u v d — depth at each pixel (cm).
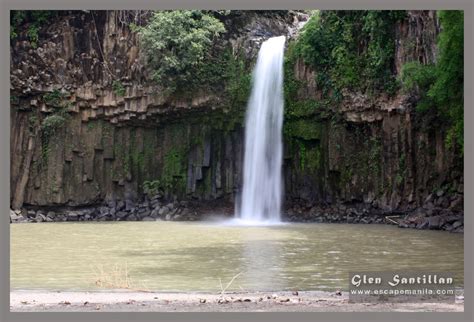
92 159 4278
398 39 3700
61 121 4247
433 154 3619
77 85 4306
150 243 2548
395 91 3722
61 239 2719
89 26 4378
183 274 1775
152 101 4178
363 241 2603
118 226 3488
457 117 2927
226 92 4162
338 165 3966
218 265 1938
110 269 1862
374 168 3872
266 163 4128
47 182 4228
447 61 2745
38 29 4316
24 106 4241
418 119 3653
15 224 3697
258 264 1956
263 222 3859
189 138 4275
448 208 3394
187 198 4288
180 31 4053
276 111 4125
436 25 3381
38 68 4266
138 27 4244
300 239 2692
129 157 4306
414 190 3691
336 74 3959
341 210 3950
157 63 4134
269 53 4194
